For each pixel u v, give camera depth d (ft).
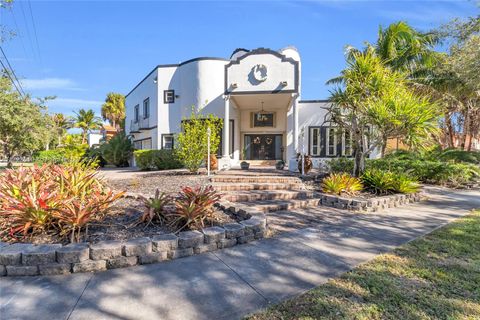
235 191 26.68
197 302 8.92
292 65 43.70
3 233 13.09
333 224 18.40
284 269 11.37
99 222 14.74
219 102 52.60
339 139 39.78
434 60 46.47
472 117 55.88
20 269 10.73
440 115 26.89
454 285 9.96
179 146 41.45
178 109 56.29
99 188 19.26
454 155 46.62
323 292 9.48
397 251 13.35
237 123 54.90
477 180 37.99
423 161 41.29
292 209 22.84
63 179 17.93
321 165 49.75
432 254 12.95
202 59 52.65
